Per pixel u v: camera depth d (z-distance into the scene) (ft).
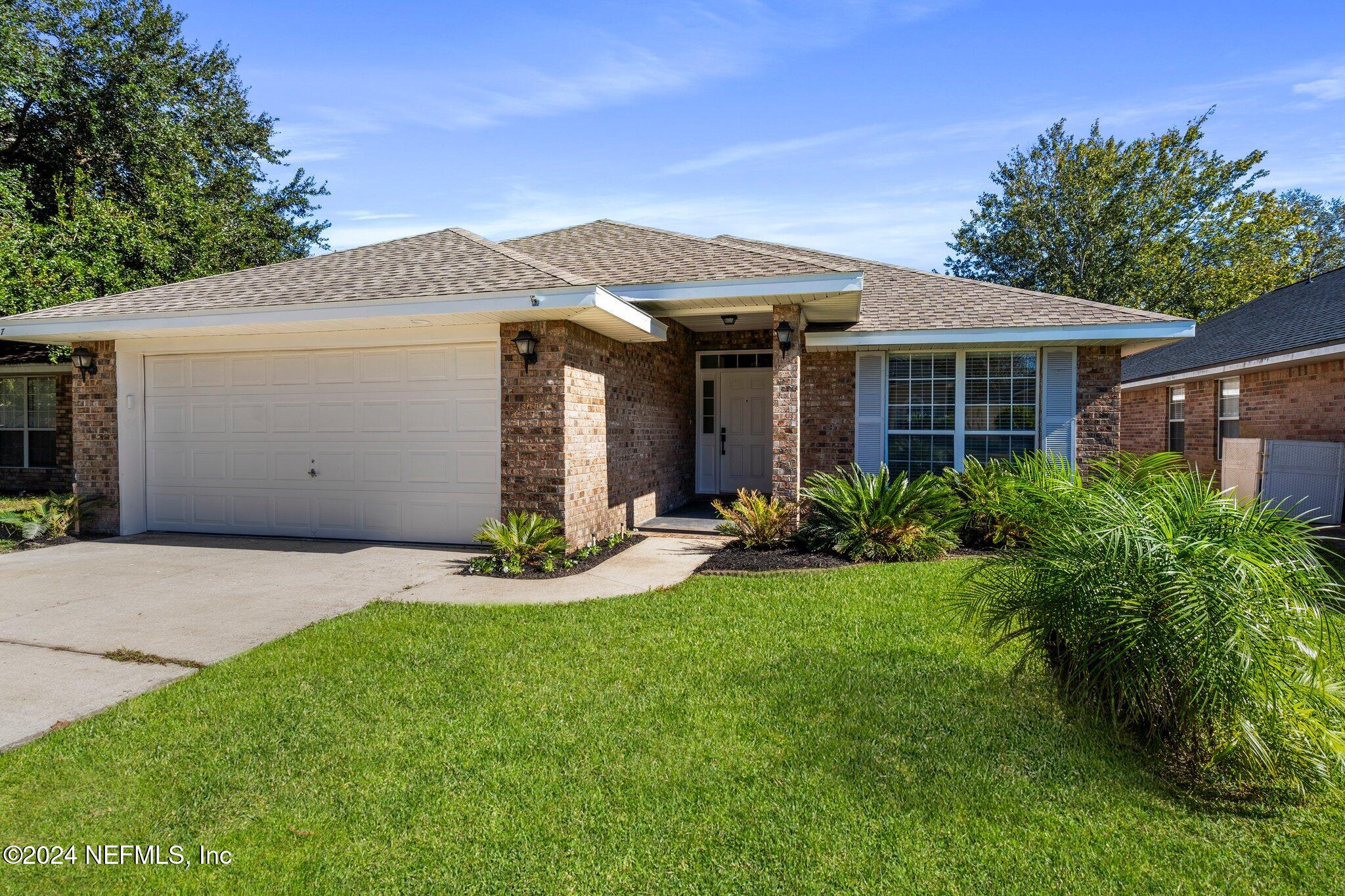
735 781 9.87
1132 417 59.93
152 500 30.58
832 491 26.96
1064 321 29.63
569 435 24.35
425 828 8.83
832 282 24.89
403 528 27.78
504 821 8.96
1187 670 9.80
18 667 14.05
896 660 14.29
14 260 38.17
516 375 24.41
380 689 12.94
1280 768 9.59
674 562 24.26
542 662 14.28
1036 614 11.64
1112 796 9.58
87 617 17.51
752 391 39.70
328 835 8.70
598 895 7.66
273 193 70.33
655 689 12.91
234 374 29.48
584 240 34.94
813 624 16.72
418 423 27.48
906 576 21.49
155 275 47.47
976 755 10.60
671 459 36.32
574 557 24.16
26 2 49.03
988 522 27.12
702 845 8.48
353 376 28.12
